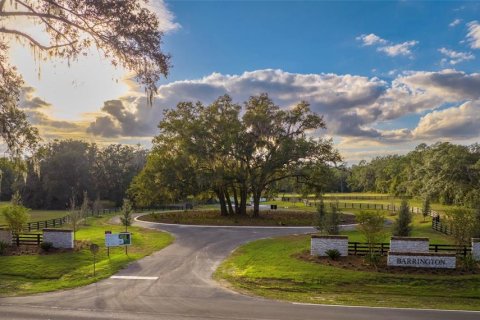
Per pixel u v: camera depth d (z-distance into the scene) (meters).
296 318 15.44
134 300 18.03
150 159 52.59
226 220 47.69
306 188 55.34
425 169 69.06
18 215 31.98
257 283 21.45
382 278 22.09
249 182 49.50
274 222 45.72
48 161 95.00
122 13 13.73
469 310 17.25
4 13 13.53
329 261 25.06
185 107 51.22
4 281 22.30
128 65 14.74
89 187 96.69
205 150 48.25
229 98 50.50
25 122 23.86
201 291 19.75
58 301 17.91
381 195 122.38
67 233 29.92
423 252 24.64
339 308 17.20
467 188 60.62
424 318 15.71
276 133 49.97
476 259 25.48
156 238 35.28
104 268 24.38
